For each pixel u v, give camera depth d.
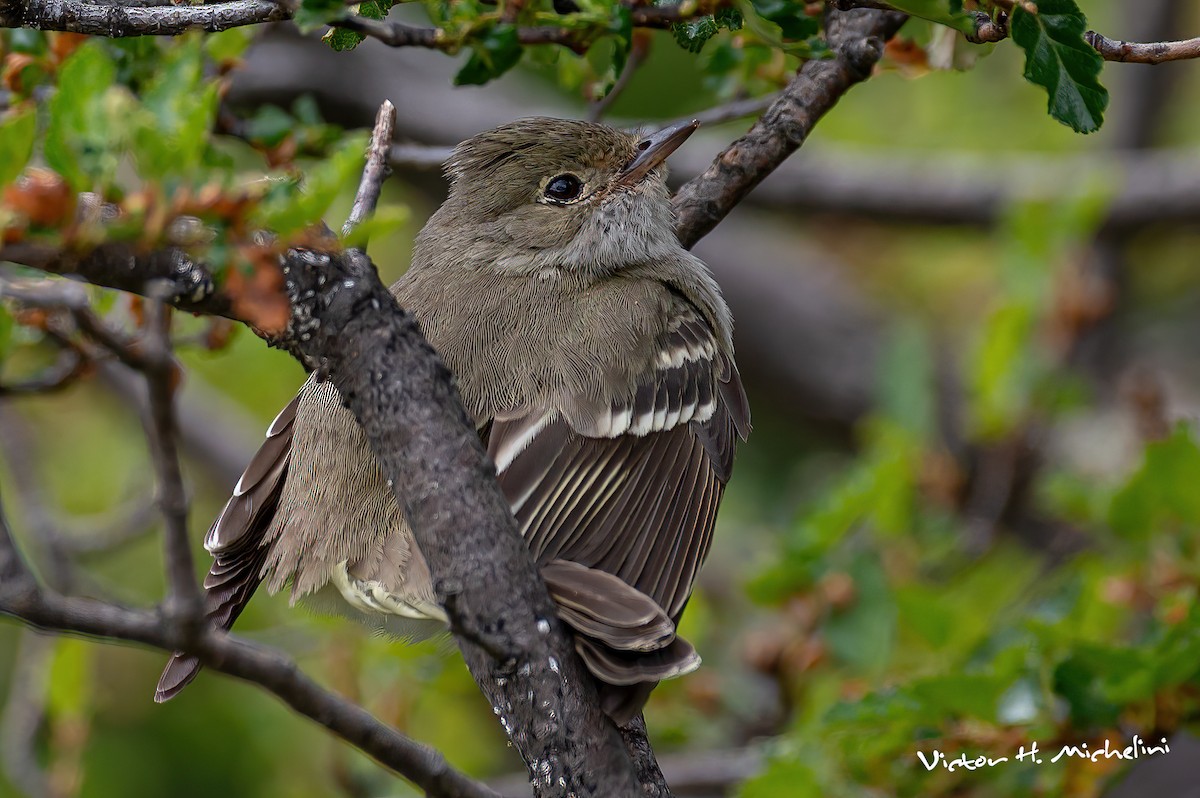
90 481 17.09
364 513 8.03
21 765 12.10
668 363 8.98
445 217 10.17
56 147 5.72
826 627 12.06
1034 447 13.67
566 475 8.29
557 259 9.78
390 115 7.70
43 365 11.98
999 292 15.40
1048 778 10.03
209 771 14.73
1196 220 18.12
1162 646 9.43
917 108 20.33
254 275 5.98
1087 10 19.86
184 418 17.05
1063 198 14.14
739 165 9.30
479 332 8.87
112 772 14.43
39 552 14.56
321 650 12.34
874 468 12.80
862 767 10.35
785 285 20.39
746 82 10.25
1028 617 10.74
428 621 8.20
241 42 9.97
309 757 14.66
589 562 8.12
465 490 6.57
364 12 7.64
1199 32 20.17
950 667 10.32
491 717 13.84
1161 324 19.92
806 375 20.08
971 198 18.39
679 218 9.36
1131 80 19.36
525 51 9.30
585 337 8.81
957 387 16.44
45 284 6.25
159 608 5.36
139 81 9.30
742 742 12.84
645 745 7.52
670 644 6.87
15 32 8.99
